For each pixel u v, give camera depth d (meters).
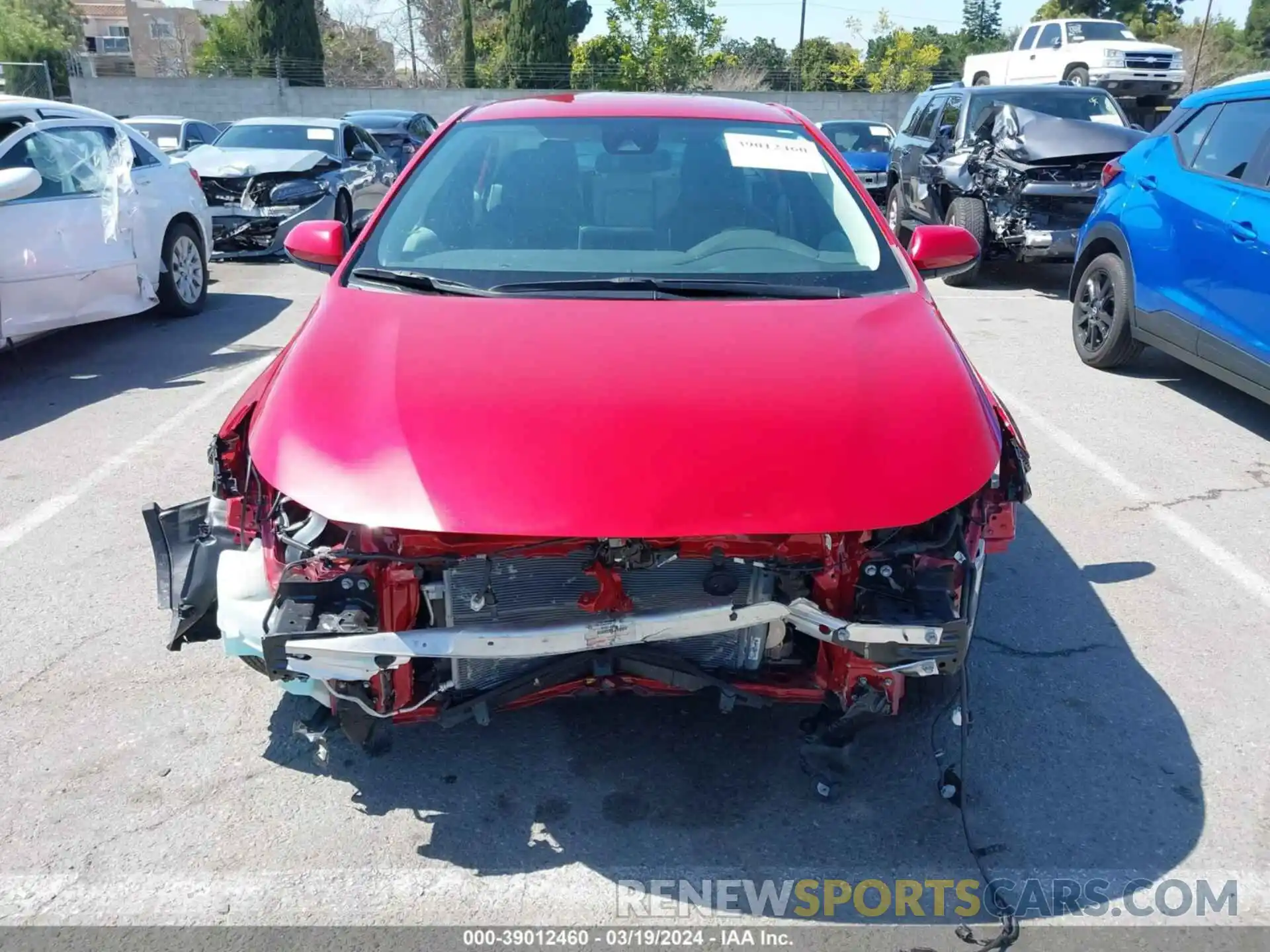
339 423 2.53
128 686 3.31
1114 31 23.14
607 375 2.63
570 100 4.14
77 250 6.95
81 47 59.34
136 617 3.74
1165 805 2.83
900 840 2.69
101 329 8.34
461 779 2.89
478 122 3.96
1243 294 5.55
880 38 44.84
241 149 12.59
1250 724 3.20
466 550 2.38
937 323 3.10
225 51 44.34
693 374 2.64
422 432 2.45
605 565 2.42
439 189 3.64
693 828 2.72
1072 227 9.95
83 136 7.35
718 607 2.42
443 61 49.03
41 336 8.04
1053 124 10.15
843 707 2.58
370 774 2.90
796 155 3.86
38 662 3.44
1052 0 47.56
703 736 3.08
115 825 2.70
